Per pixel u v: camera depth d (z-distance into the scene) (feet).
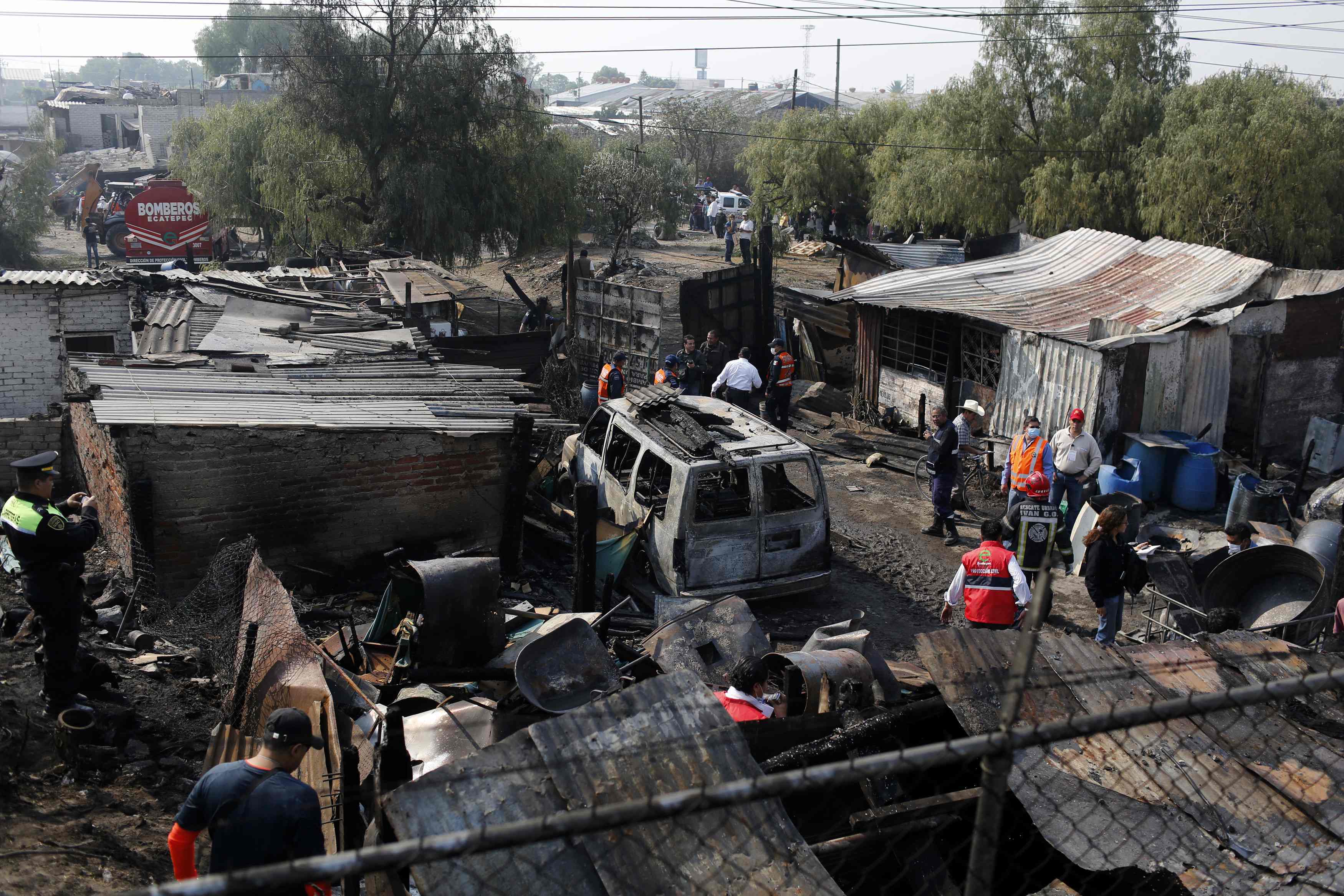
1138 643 28.22
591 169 121.19
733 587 31.30
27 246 114.52
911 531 41.55
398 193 90.02
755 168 132.77
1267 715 14.26
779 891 10.03
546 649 18.78
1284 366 48.01
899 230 113.29
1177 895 11.84
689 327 61.21
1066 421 45.70
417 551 31.58
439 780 9.88
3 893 12.76
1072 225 88.63
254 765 11.55
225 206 112.27
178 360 35.53
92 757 17.52
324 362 37.60
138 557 27.53
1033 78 91.91
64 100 246.47
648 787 10.25
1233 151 76.59
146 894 5.11
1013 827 13.23
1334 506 37.96
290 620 20.63
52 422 35.55
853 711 14.65
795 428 57.41
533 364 55.06
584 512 27.89
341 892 14.57
